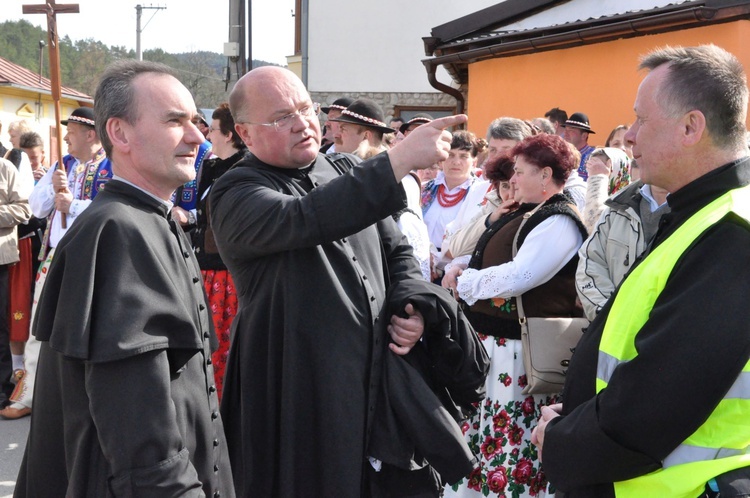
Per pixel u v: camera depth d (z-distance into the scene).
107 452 1.67
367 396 2.16
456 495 3.29
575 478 1.76
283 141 2.24
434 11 13.69
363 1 13.84
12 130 7.59
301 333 2.13
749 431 1.63
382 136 4.34
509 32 9.05
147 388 1.69
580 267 3.00
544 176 3.19
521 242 3.12
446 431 2.16
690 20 6.65
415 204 3.78
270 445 2.18
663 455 1.63
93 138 5.11
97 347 1.66
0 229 5.21
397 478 2.24
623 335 1.75
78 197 4.98
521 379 3.16
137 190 1.88
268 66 2.29
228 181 2.24
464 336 2.30
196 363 1.92
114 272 1.71
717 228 1.62
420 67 13.84
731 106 1.71
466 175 5.02
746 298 1.55
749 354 1.56
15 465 4.41
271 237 2.04
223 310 4.16
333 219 1.94
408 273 2.42
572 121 6.47
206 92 27.95
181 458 1.72
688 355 1.55
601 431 1.68
